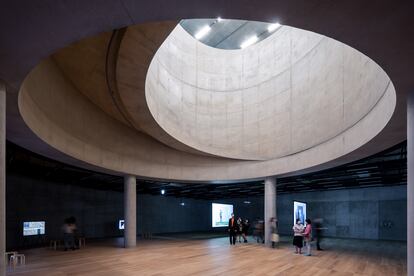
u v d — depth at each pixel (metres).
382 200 24.69
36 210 18.88
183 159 19.41
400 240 23.30
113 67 10.60
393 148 12.22
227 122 20.28
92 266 11.52
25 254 14.66
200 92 20.36
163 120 16.22
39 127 9.71
